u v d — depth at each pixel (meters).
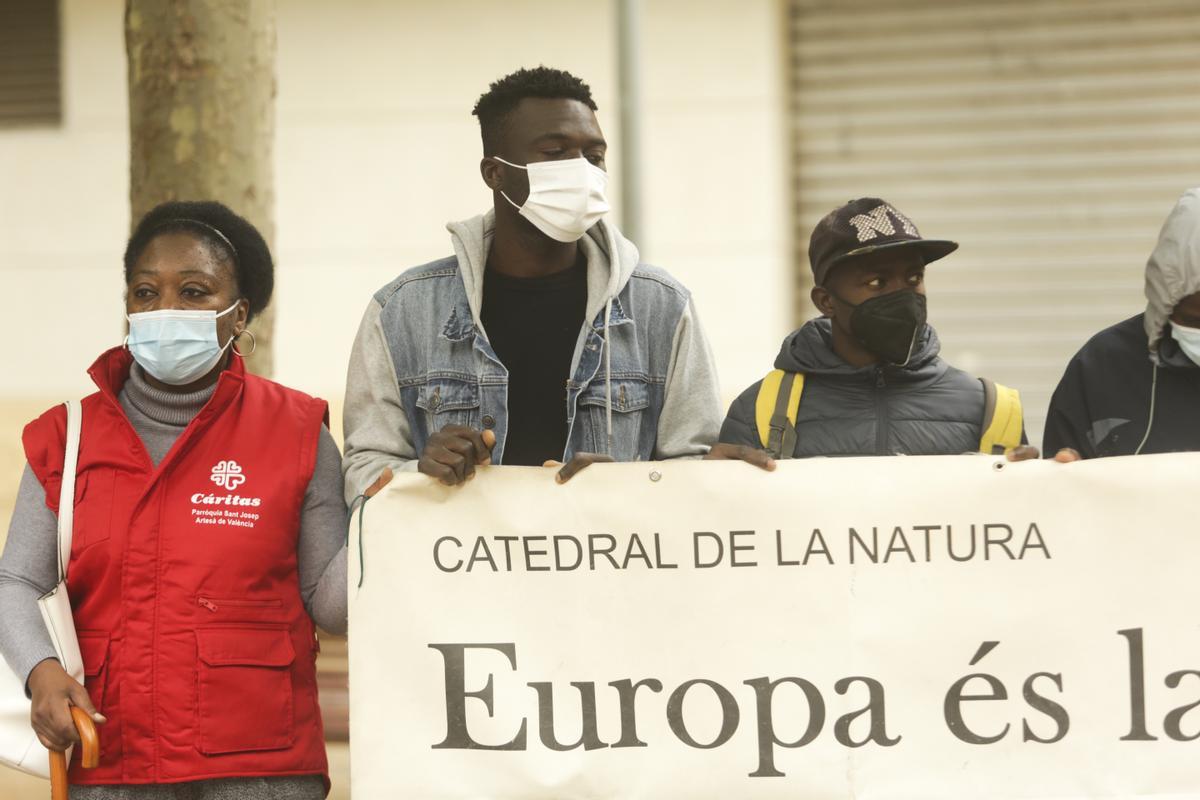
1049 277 8.74
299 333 8.76
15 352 8.87
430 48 8.62
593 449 3.61
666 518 3.36
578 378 3.61
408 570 3.36
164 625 3.20
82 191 8.83
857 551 3.34
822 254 3.63
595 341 3.63
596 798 3.32
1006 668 3.30
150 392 3.37
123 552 3.21
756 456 3.36
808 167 8.83
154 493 3.26
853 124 8.77
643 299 3.73
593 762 3.33
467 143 8.62
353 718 3.33
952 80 8.73
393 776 3.32
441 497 3.37
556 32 8.52
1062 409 3.79
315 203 8.73
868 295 3.56
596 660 3.35
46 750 3.17
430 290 3.70
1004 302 8.78
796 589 3.34
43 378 8.85
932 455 3.40
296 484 3.36
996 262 8.78
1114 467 3.32
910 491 3.34
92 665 3.19
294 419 3.43
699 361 3.72
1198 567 3.29
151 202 4.68
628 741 3.33
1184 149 8.60
